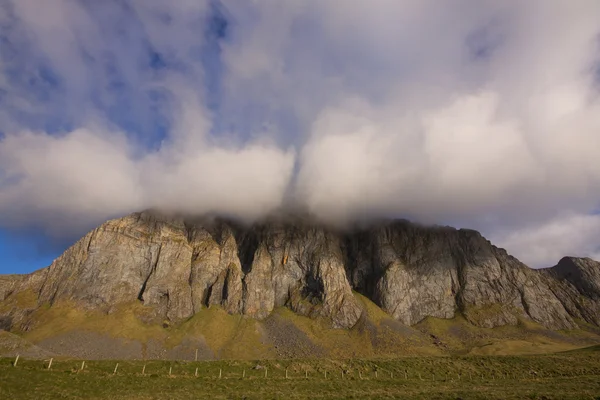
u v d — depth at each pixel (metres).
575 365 105.56
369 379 92.75
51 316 188.50
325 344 198.12
